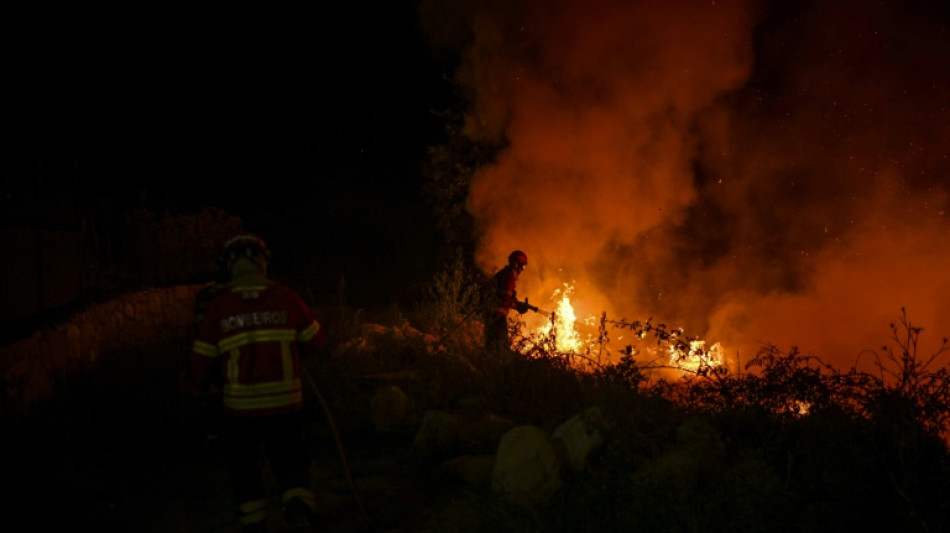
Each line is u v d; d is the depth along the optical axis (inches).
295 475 184.1
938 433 207.3
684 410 256.1
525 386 311.6
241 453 183.2
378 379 346.9
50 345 295.0
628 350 279.9
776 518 174.2
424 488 230.8
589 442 204.5
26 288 310.8
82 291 392.8
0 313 285.3
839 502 177.8
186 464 253.4
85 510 212.4
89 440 253.9
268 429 185.3
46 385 287.3
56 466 229.9
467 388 319.9
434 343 393.4
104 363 338.0
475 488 221.3
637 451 205.6
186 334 450.3
